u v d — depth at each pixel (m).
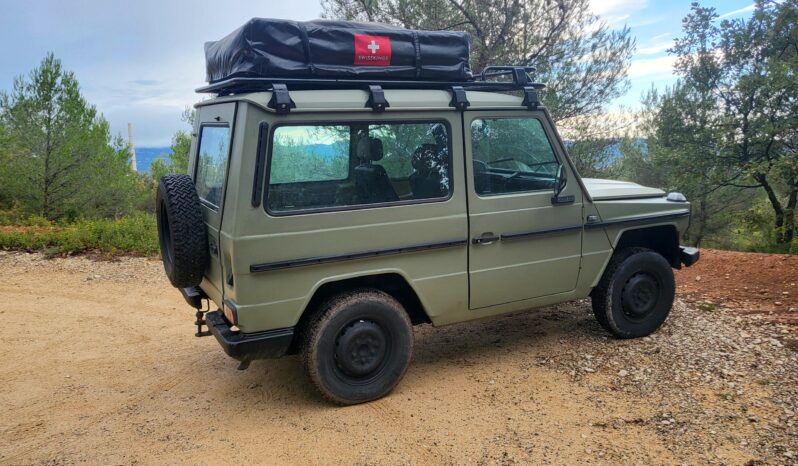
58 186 13.98
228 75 3.94
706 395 3.96
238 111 3.58
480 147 4.21
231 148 3.60
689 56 15.67
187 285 4.09
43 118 13.55
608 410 3.84
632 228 4.88
